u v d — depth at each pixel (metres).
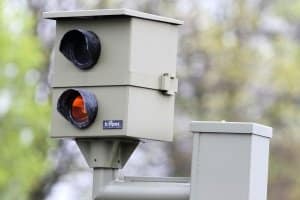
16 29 29.42
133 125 10.84
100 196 10.71
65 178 32.31
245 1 43.66
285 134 43.25
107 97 10.89
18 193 29.67
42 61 30.42
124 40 10.88
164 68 11.02
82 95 10.84
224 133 10.27
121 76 10.86
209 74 41.69
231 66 42.28
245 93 42.53
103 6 33.91
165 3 39.12
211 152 10.29
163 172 38.78
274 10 45.06
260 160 10.35
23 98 29.38
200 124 10.31
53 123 11.09
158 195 10.52
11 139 29.42
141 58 10.90
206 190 10.27
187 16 41.59
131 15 10.84
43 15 11.13
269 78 43.31
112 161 10.97
